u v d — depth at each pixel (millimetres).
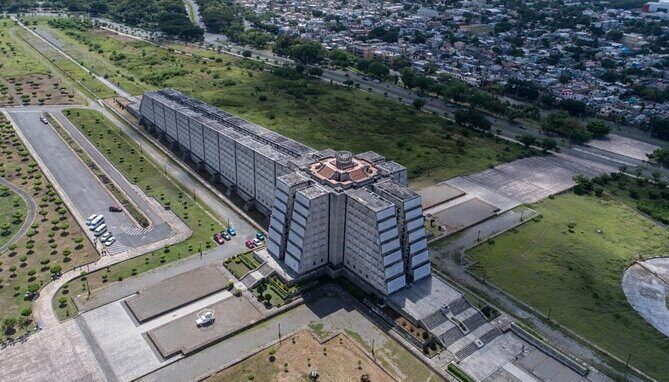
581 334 181875
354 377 158250
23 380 153875
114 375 156875
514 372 163875
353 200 185000
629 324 188250
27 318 175875
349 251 196750
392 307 183500
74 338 169375
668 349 177500
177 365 161125
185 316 179875
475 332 177000
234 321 178250
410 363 164750
